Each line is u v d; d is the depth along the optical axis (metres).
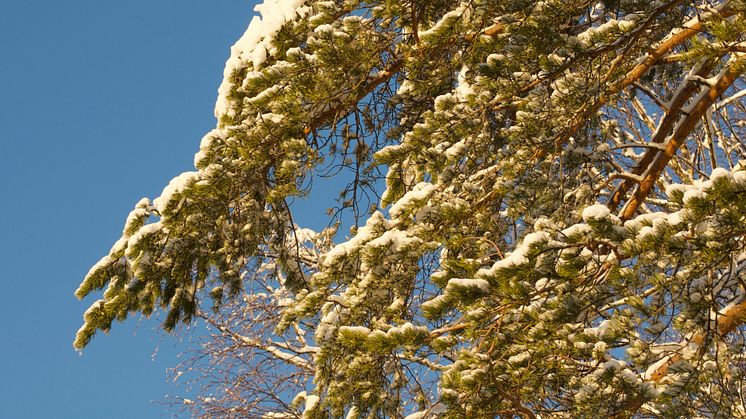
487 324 5.08
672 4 5.82
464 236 6.46
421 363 7.04
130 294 6.75
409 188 7.27
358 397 6.36
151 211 6.99
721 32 5.03
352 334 4.89
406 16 7.22
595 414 4.80
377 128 8.06
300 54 6.82
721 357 4.90
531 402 5.26
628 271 4.42
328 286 6.02
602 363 4.93
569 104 6.16
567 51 5.95
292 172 6.88
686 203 4.01
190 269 6.96
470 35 6.84
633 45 6.24
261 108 6.95
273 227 7.51
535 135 6.23
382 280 5.98
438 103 6.34
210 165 6.68
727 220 4.05
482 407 4.95
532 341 4.80
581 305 4.75
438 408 5.81
